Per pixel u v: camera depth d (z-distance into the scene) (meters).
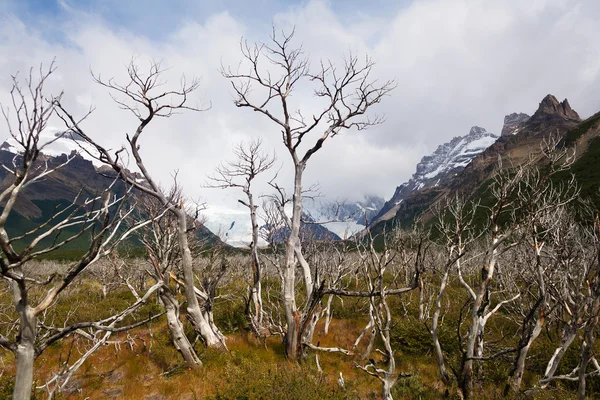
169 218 10.90
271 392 6.01
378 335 11.39
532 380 8.12
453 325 11.23
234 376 6.68
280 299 14.60
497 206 7.19
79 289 18.69
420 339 10.34
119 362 9.23
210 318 10.02
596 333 8.45
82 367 8.98
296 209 9.43
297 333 9.00
